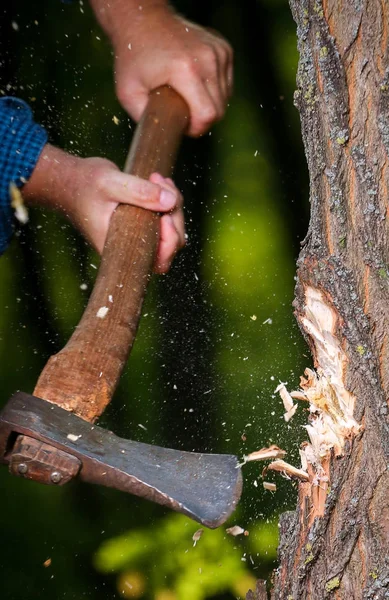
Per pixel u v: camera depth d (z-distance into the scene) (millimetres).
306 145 2820
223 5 7930
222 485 2637
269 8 7930
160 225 3834
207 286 7719
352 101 2639
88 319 3281
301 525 3002
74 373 3012
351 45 2600
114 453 2707
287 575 3078
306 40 2719
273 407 6801
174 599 5645
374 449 2758
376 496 2777
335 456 2826
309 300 2867
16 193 4062
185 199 8172
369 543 2803
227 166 8258
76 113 7684
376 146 2623
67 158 4031
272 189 8234
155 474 2662
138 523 6305
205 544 5871
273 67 8117
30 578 5961
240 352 7316
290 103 8188
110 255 3594
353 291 2719
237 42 8062
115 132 7742
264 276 7852
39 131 4133
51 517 6418
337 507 2855
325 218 2771
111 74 7617
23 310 7750
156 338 7363
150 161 4000
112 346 3178
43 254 7812
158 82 4418
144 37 4496
